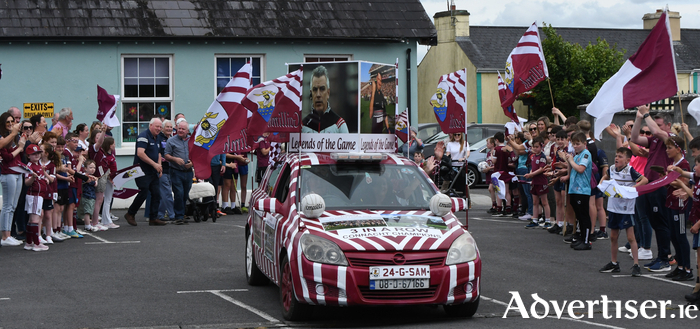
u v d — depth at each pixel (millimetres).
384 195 7418
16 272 9266
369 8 19609
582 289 8320
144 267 9688
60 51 17562
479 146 22609
